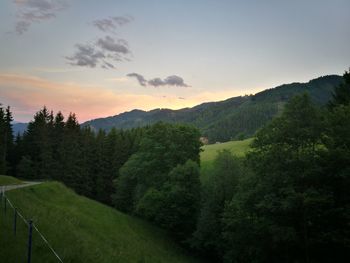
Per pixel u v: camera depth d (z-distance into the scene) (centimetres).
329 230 2967
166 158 6228
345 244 2831
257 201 3253
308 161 2936
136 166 6625
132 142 11462
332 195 2836
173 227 5741
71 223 3275
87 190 9544
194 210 5488
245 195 3331
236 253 3656
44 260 1752
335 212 2895
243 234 3428
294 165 3019
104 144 10119
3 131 9394
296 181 3009
